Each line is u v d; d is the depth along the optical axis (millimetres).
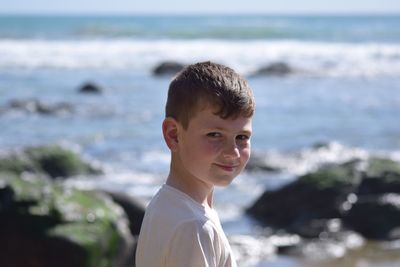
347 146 21359
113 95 33500
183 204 3078
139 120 26234
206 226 3020
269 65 44719
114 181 17281
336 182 13906
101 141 22297
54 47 55875
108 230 9680
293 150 20750
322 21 111062
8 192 9641
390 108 29438
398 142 22312
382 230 13258
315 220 13516
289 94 34219
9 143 21875
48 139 22609
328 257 12000
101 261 9484
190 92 3021
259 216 14031
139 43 60750
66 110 28141
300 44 61375
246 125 3055
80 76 41344
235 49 56875
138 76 41750
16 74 41875
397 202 13625
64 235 9336
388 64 48469
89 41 62094
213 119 3000
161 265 3039
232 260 3086
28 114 27328
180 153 3117
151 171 18359
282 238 12906
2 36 67500
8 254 9352
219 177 3049
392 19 121438
